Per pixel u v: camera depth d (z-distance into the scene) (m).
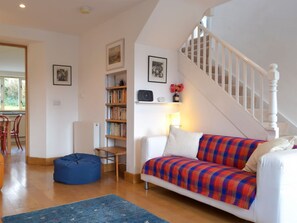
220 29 5.01
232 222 2.44
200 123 3.83
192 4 3.51
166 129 4.04
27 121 5.07
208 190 2.49
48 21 4.28
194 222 2.43
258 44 4.29
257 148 2.59
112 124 4.36
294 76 3.76
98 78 4.53
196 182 2.61
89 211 2.62
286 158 2.03
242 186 2.23
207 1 3.44
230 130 3.42
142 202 2.92
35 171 4.34
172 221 2.44
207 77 3.72
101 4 3.58
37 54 4.91
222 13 4.96
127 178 3.79
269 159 2.05
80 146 4.87
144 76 3.80
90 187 3.46
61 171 3.62
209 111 3.70
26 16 4.05
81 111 5.07
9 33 4.43
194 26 3.88
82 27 4.59
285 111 3.88
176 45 4.08
